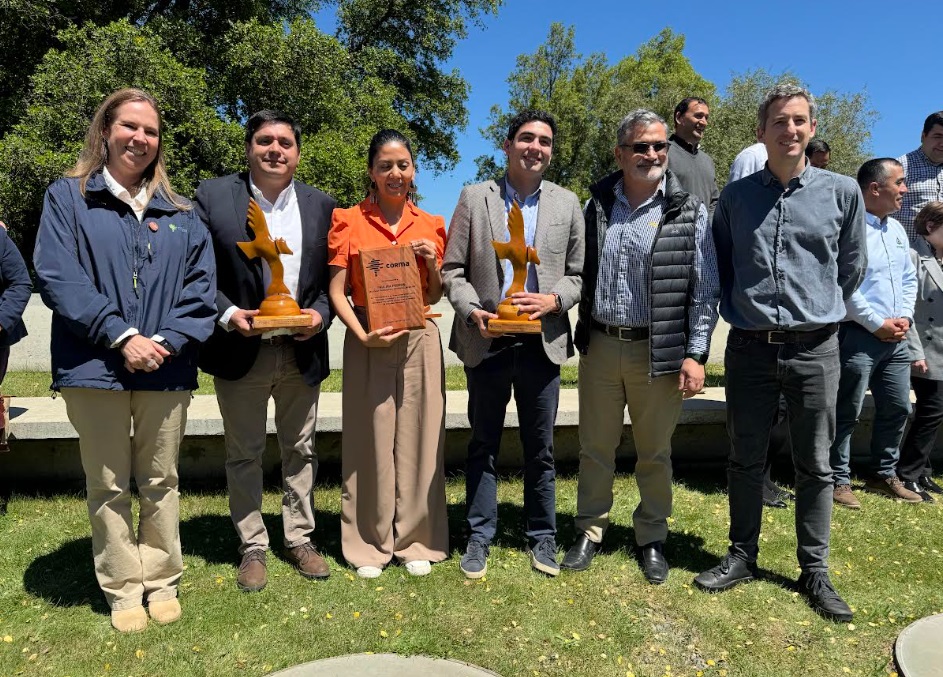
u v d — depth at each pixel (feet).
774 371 8.75
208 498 12.48
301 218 9.13
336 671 7.25
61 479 12.96
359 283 9.36
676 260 8.92
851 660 7.69
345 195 41.06
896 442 13.37
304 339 9.02
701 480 14.21
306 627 8.08
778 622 8.44
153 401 7.79
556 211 9.38
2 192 34.01
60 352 7.47
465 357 9.43
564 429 14.73
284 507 9.86
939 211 13.17
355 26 59.57
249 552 9.41
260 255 8.48
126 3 45.62
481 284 9.45
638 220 9.17
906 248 12.88
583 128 103.19
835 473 13.04
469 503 9.95
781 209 8.45
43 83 35.19
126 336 7.23
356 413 9.53
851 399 12.69
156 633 7.90
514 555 10.19
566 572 9.66
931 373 12.91
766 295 8.56
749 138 76.89
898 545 11.00
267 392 9.27
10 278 10.33
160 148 8.02
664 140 8.73
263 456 13.61
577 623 8.32
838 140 76.13
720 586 9.20
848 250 8.71
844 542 11.05
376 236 9.25
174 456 8.19
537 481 9.85
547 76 108.68
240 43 42.45
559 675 7.30
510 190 9.50
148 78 35.94
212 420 12.55
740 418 9.16
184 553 10.16
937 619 8.53
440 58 63.67
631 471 14.42
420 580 9.32
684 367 8.92
